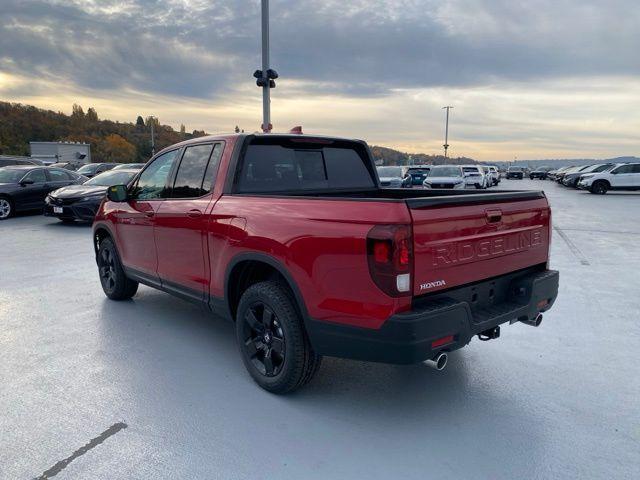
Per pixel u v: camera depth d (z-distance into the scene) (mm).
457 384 3775
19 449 2885
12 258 8508
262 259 3471
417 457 2842
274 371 3566
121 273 5664
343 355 3098
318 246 3092
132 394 3574
